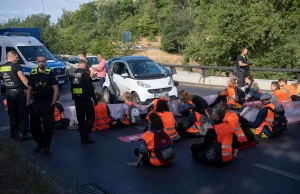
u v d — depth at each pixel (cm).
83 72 780
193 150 673
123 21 6856
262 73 2319
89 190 553
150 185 573
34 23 4159
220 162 636
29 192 502
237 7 2267
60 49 4253
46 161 696
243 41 2316
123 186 571
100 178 606
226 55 2422
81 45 4669
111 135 884
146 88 1196
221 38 2312
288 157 688
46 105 716
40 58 705
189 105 953
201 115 823
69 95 1598
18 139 845
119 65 1338
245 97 1205
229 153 641
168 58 4950
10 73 813
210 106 1127
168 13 6044
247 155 704
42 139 744
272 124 802
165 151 625
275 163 657
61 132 924
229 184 569
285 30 2378
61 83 1762
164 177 605
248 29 2245
